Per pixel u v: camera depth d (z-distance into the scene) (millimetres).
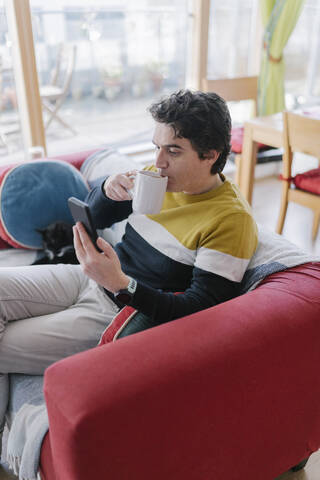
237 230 1100
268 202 3332
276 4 3129
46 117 3455
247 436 1049
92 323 1231
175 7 3352
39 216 1812
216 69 3600
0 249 1879
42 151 2266
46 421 1026
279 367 997
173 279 1191
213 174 1154
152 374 835
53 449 882
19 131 2973
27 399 1140
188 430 910
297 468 1403
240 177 3092
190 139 1051
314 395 1151
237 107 3936
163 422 857
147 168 1383
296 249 1235
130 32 3494
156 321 1039
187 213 1183
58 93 3426
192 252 1151
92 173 1981
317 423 1230
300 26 3854
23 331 1188
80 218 953
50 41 3211
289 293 1062
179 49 3508
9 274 1290
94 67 3566
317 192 2562
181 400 857
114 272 982
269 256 1210
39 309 1319
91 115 3750
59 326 1201
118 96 3775
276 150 3119
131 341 908
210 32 3412
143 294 1012
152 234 1240
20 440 1102
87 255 973
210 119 1052
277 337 959
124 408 790
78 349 1218
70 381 813
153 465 897
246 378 945
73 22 3238
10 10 2498
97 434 776
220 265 1072
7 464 1382
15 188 1794
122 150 3611
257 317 983
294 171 3854
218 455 1013
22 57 2600
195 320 968
